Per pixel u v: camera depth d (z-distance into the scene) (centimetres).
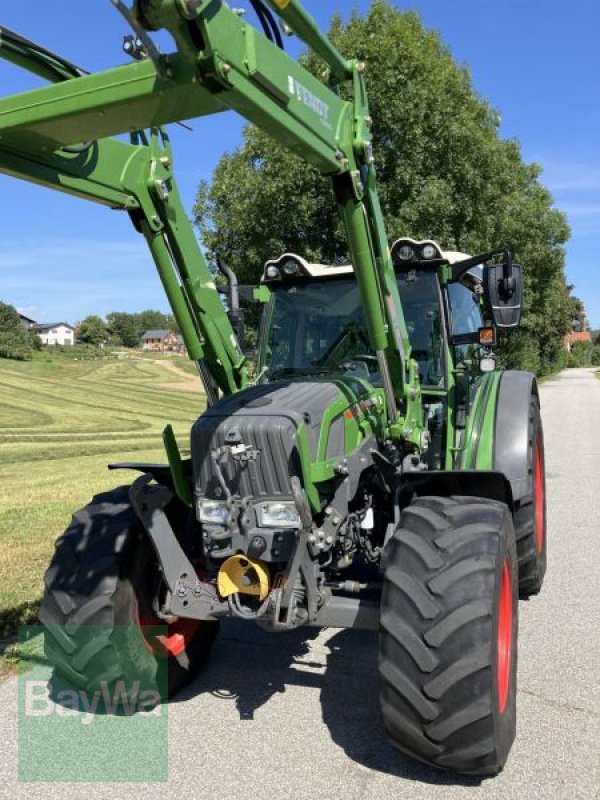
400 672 285
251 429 321
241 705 368
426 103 1240
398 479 378
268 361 465
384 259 353
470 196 1366
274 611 316
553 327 4641
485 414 464
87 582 341
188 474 364
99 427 2641
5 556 616
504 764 303
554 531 698
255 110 252
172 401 4128
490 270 387
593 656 414
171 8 214
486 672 277
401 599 291
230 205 1245
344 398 362
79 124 270
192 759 319
